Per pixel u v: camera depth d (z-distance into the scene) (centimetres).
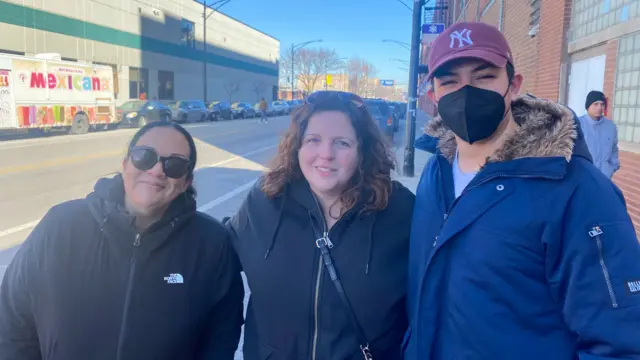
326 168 190
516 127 171
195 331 190
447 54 171
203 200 858
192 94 4688
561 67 796
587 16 723
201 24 4797
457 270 163
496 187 160
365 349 188
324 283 189
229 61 5475
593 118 567
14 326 179
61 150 1519
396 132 2364
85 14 3191
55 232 178
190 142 192
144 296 179
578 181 152
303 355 191
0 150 1504
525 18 1027
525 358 151
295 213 197
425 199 186
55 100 1980
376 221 194
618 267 145
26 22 2705
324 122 190
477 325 156
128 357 177
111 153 1441
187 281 186
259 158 1444
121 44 3597
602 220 148
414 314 179
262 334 198
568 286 150
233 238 207
